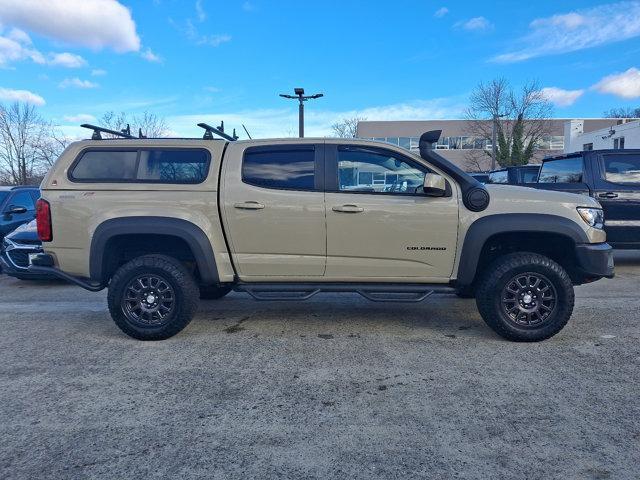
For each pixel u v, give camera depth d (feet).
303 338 15.76
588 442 9.37
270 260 15.38
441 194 14.79
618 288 22.65
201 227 15.16
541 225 14.56
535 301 14.82
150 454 9.18
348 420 10.37
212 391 11.85
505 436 9.64
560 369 12.91
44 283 26.73
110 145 15.75
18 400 11.47
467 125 176.96
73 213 15.31
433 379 12.38
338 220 14.96
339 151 15.42
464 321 17.49
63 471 8.64
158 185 15.37
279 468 8.71
